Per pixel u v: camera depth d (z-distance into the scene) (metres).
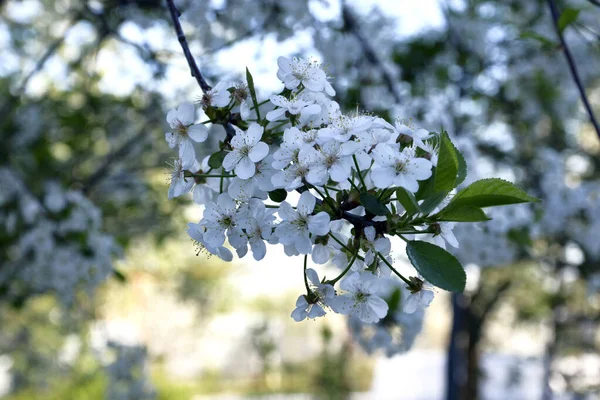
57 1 6.81
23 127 5.89
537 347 11.64
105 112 6.20
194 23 4.75
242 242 1.75
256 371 13.67
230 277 12.76
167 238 7.33
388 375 12.77
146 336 16.14
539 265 7.47
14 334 10.99
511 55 6.68
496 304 10.11
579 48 6.77
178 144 1.91
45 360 11.69
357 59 4.96
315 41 4.76
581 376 9.37
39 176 5.57
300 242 1.67
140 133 6.36
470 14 6.42
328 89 1.88
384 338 3.68
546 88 6.88
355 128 1.69
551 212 5.48
